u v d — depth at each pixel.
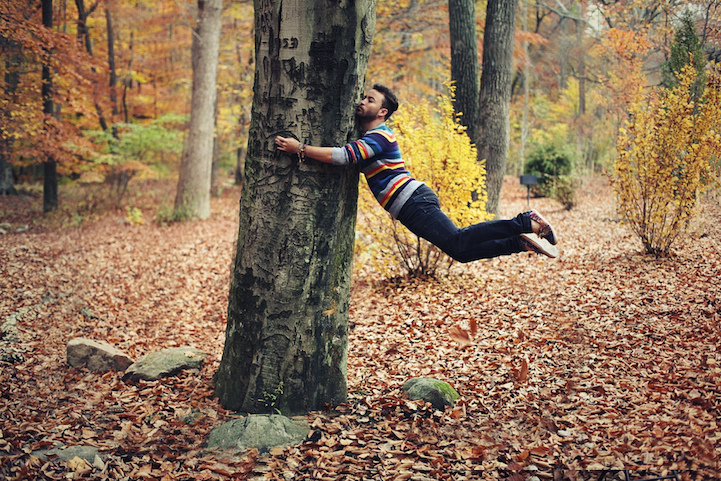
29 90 13.81
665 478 2.60
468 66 9.79
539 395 3.97
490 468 2.96
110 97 17.97
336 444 3.30
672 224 7.56
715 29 8.05
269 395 3.64
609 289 6.58
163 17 19.64
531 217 3.27
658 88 8.66
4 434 3.38
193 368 4.75
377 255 8.06
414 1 15.88
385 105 3.50
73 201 17.27
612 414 3.46
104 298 8.20
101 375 4.80
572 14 18.73
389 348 5.48
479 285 7.43
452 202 7.42
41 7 13.63
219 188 21.61
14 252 10.62
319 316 3.64
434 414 3.69
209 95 15.73
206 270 9.98
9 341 5.96
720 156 7.21
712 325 4.95
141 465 3.07
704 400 3.43
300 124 3.37
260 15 3.38
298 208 3.46
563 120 25.56
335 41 3.29
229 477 2.94
